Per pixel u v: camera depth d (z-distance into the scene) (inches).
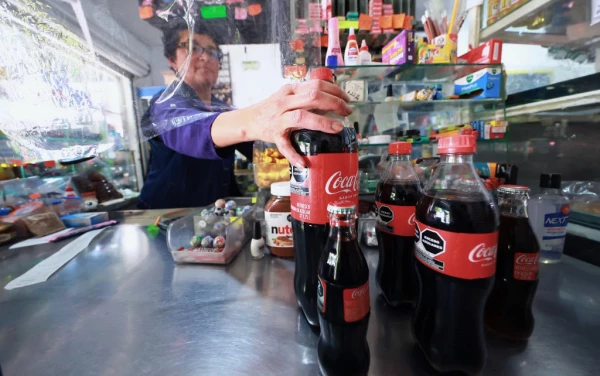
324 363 11.7
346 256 11.3
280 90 17.6
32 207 37.0
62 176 59.7
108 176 81.0
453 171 13.0
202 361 13.6
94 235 34.8
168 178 55.9
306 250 14.3
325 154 12.9
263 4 31.4
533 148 37.2
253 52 32.8
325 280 11.4
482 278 10.9
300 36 33.9
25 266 26.4
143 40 25.8
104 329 16.5
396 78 45.1
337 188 13.2
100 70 22.5
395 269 16.5
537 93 36.0
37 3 18.7
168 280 22.6
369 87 46.5
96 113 22.7
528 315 13.8
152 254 28.6
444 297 11.5
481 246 10.7
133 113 25.8
